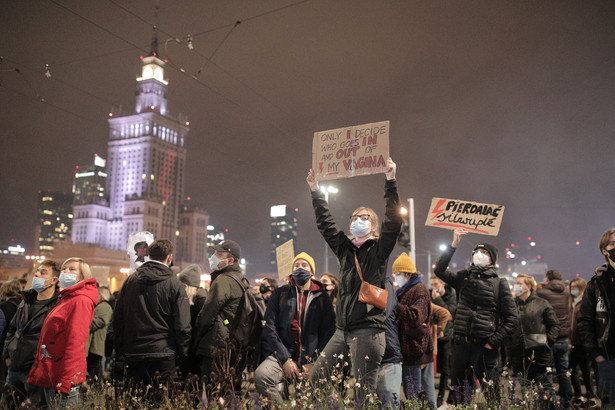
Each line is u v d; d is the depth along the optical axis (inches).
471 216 290.5
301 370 208.4
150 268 223.8
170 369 216.5
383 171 204.5
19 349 213.3
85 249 4566.9
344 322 193.0
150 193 6722.4
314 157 224.7
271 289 408.5
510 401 181.2
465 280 245.6
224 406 173.2
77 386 199.0
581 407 185.8
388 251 195.8
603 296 190.1
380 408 178.2
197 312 259.8
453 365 238.1
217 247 245.9
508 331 228.8
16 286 281.1
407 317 226.7
